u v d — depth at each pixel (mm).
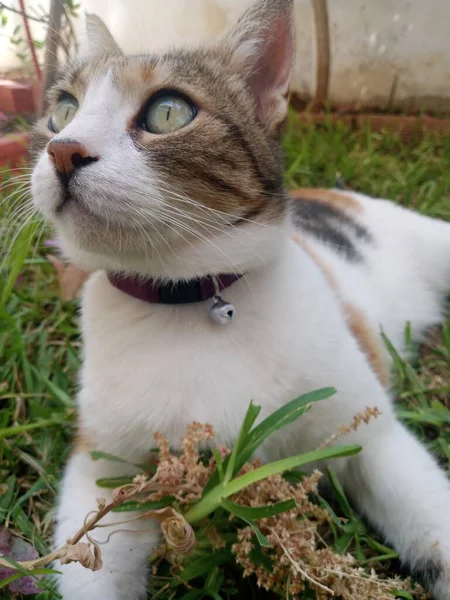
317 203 392
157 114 197
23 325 358
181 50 219
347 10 698
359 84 727
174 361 204
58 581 208
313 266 240
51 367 322
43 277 397
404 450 231
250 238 207
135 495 192
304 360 206
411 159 580
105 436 214
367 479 230
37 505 250
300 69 736
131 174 186
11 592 203
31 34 504
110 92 198
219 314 201
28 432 280
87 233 194
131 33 615
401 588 202
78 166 186
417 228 397
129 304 213
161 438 190
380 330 322
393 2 679
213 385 203
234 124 205
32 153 240
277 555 187
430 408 290
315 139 579
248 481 174
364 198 416
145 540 221
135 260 201
